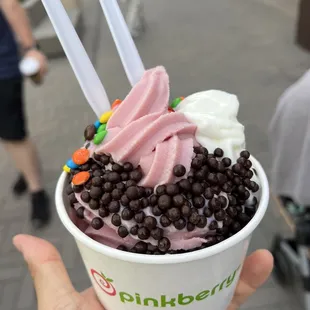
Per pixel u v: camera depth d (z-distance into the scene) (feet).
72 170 0.52
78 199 0.48
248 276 0.62
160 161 0.46
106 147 0.49
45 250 0.58
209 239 0.45
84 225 0.52
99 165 0.51
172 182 0.46
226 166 0.49
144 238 0.44
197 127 0.51
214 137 0.52
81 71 0.55
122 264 0.45
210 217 0.45
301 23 2.65
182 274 0.45
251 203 0.51
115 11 0.57
